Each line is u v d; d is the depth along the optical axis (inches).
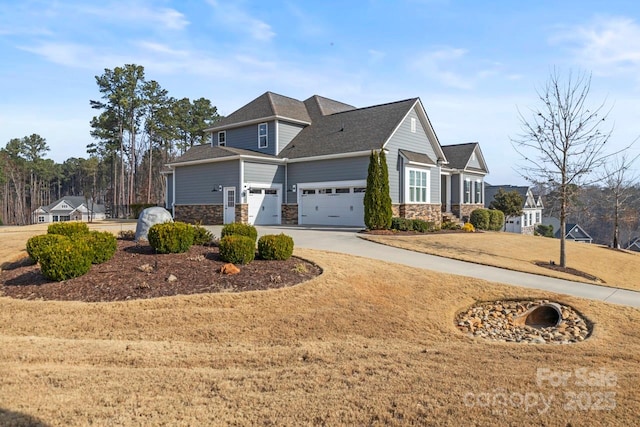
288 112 1014.4
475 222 1165.7
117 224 975.6
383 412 151.1
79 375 182.9
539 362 215.6
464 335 282.7
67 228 493.4
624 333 282.8
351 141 859.4
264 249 414.0
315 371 195.2
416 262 482.6
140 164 2288.4
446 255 537.6
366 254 518.3
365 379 184.5
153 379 181.2
